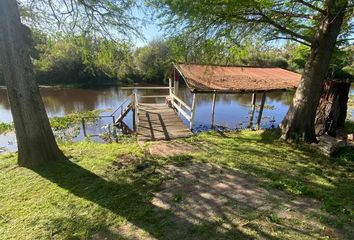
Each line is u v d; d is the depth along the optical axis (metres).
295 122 8.20
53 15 7.52
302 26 7.91
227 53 7.72
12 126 14.52
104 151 7.45
